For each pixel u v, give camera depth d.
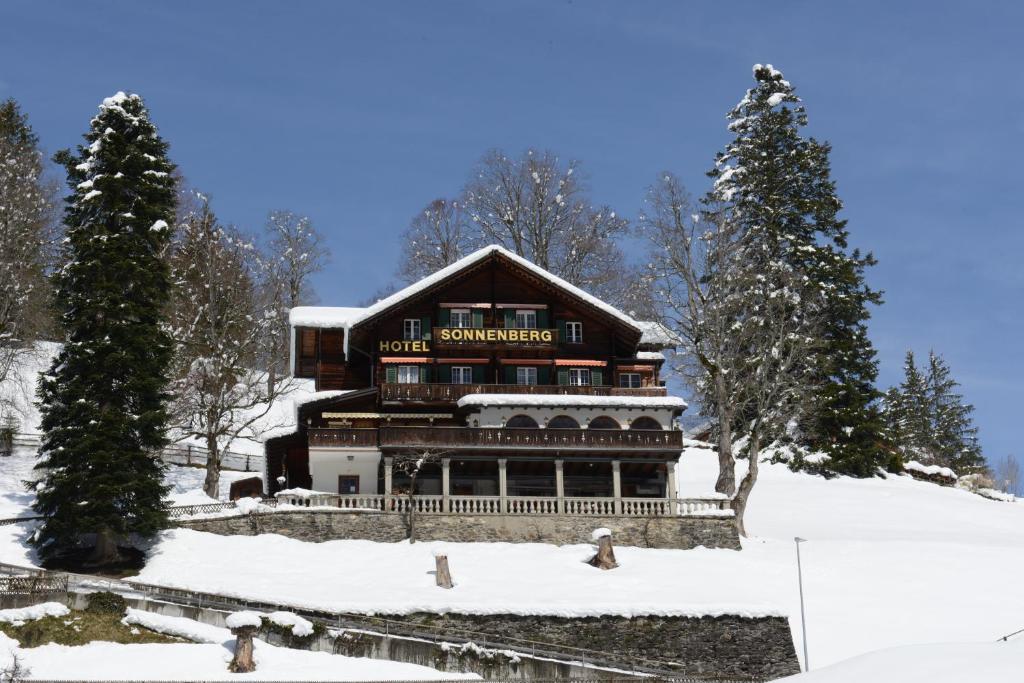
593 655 47.47
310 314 75.31
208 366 71.62
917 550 60.62
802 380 74.94
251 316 77.56
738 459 85.19
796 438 86.69
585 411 67.75
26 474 65.88
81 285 57.25
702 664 48.03
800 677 35.72
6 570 49.31
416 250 92.25
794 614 51.78
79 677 40.56
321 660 43.78
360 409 69.00
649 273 70.12
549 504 61.03
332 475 64.56
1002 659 33.09
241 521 57.06
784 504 74.00
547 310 72.38
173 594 47.88
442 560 51.81
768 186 90.31
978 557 59.72
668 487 65.25
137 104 61.97
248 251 87.75
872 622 51.41
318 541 57.34
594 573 55.06
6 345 69.88
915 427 113.50
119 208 58.41
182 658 42.66
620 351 73.88
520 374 71.38
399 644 44.81
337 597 48.91
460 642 45.34
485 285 72.19
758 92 94.25
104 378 55.25
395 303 69.62
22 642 43.69
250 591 49.25
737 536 60.69
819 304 85.06
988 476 107.62
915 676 32.59
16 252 70.44
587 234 89.69
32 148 80.25
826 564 58.12
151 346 56.69
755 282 75.75
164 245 60.56
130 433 55.12
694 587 53.44
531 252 88.94
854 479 83.31
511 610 48.06
